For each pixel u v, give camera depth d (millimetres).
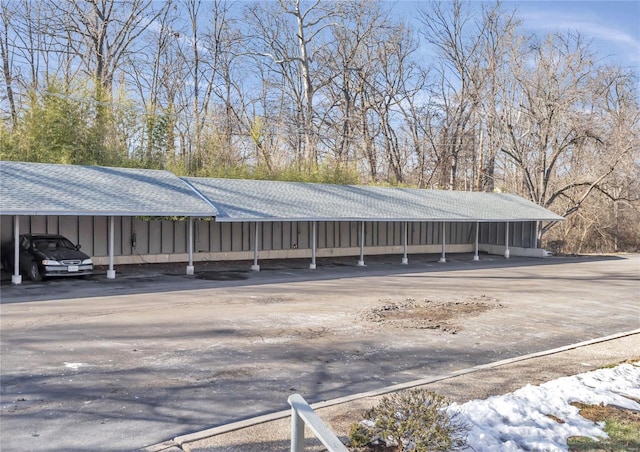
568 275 22125
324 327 10742
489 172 42438
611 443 5172
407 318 11922
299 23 40594
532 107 38594
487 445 5008
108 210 16453
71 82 24500
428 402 4910
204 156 30250
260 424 5578
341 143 41406
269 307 12836
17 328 9844
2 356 8000
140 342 9102
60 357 8031
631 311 13914
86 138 24156
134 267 20031
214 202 19891
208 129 32844
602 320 12508
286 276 19125
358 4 40938
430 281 18859
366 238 27859
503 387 6973
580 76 37531
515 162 41594
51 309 11797
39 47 33188
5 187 16109
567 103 36469
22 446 5004
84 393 6500
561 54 37969
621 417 5852
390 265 23750
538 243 34531
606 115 36812
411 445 4684
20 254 16797
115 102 26359
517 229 31281
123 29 34594
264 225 24375
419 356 8719
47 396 6355
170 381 7066
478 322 11750
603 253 36812
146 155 27031
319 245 26125
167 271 19344
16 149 22047
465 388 6906
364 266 22984
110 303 12766
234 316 11602
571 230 41594
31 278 16203
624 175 36250
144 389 6715
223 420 5785
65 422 5605
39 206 15305
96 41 33438
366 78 42500
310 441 5148
